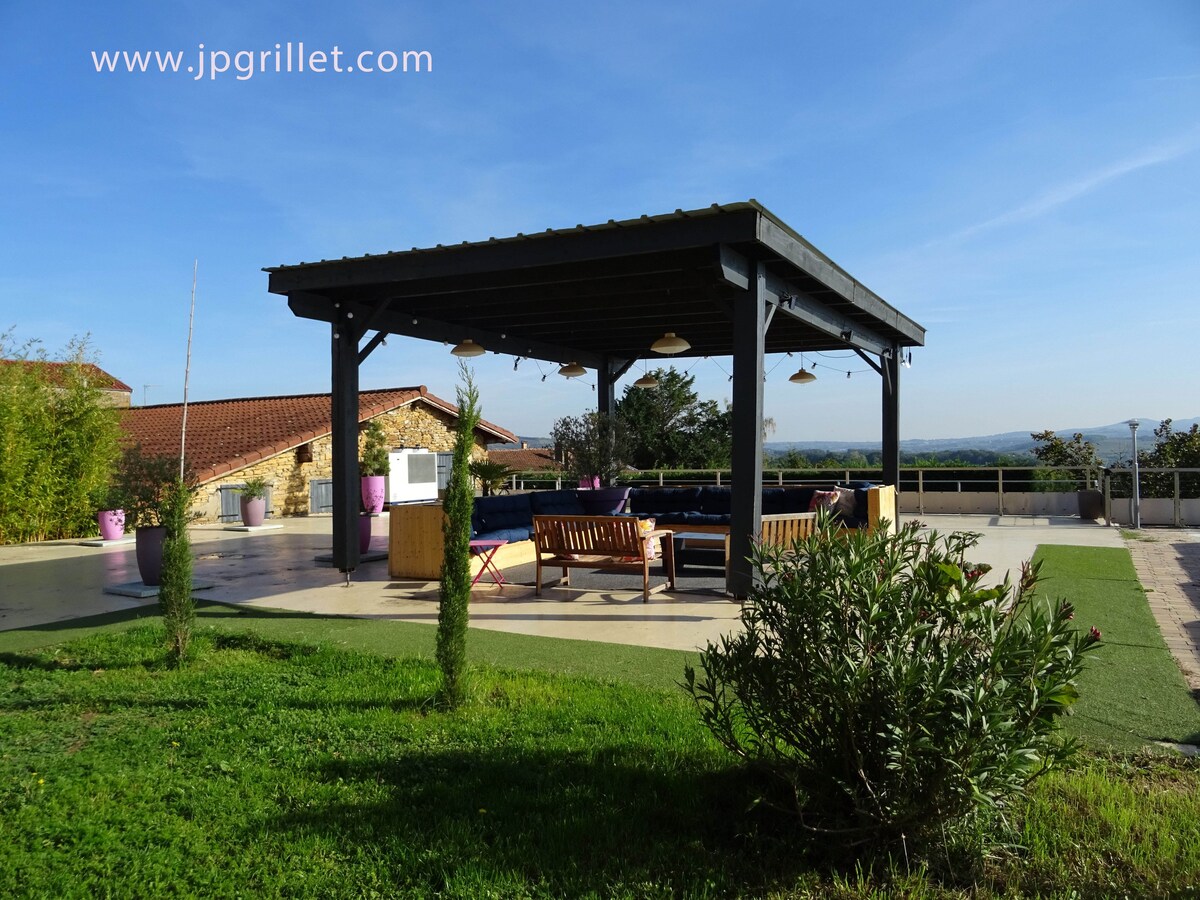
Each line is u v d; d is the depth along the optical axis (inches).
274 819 116.7
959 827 98.7
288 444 697.6
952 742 89.3
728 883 97.0
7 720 161.2
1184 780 121.3
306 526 615.2
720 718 113.5
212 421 814.5
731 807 118.0
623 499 453.1
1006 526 526.3
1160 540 436.8
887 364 527.5
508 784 127.6
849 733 97.9
